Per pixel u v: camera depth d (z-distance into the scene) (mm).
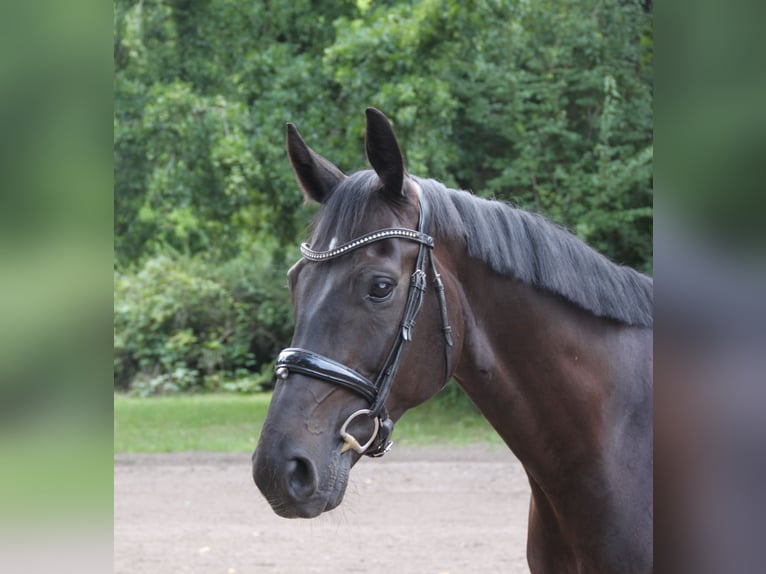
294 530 5910
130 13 11031
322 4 11086
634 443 2240
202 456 8344
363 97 9789
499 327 2184
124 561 5176
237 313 13484
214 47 11070
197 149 10562
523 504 6562
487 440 9125
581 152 11359
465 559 5215
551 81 11273
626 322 2289
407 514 6309
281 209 10812
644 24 11219
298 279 2014
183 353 13188
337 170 2203
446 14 9633
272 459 1826
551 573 2375
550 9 11094
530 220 2264
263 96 10633
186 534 5816
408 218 2047
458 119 10969
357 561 5191
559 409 2197
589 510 2195
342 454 1912
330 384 1898
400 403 2016
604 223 10680
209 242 13375
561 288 2191
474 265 2154
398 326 1963
